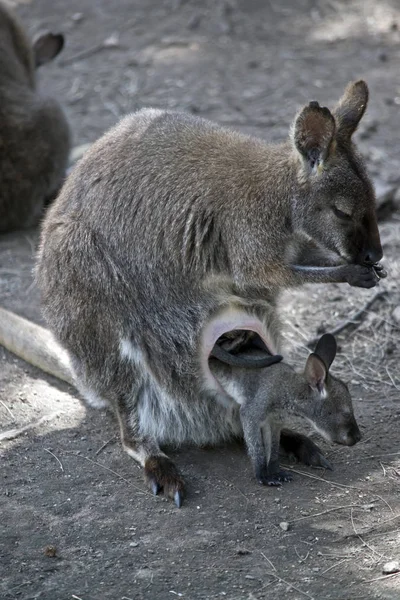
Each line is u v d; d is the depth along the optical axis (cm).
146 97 2130
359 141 1842
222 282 1022
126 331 1028
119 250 1024
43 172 1659
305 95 2098
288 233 1003
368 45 2388
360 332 1277
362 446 1042
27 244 1589
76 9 2639
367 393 1149
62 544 880
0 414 1109
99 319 1030
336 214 985
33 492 962
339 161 984
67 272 1045
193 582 821
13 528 902
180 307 1019
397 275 1386
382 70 2234
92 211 1041
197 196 1008
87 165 1072
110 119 2027
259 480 970
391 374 1188
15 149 1614
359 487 965
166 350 1027
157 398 1034
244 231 994
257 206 993
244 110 2025
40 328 1221
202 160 1027
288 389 971
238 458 1030
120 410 1037
